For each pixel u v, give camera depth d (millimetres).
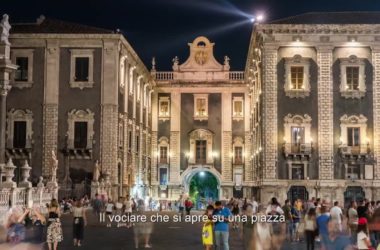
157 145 80562
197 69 81750
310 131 54094
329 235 18422
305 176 53594
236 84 80312
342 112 54281
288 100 54281
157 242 30047
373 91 54312
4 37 44844
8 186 35594
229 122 80188
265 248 19641
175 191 79688
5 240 18391
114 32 58344
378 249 15117
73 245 27578
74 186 54594
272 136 53906
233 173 79438
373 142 53969
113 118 57312
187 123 80688
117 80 58031
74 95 57844
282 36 54500
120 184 60688
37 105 57969
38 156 57469
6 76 44219
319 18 56281
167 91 81188
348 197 53375
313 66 54562
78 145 57344
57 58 58094
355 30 54125
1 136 43781
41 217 23562
